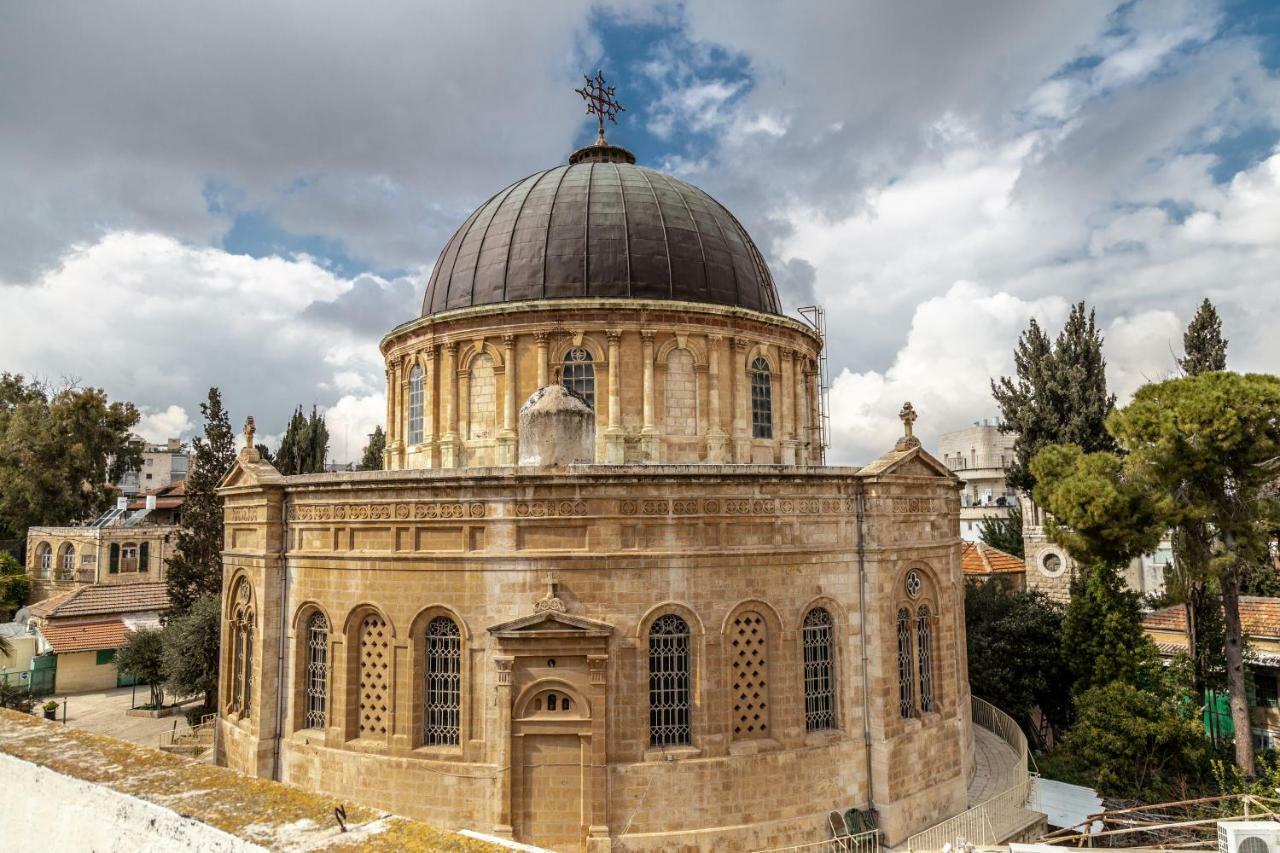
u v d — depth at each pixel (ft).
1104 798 98.02
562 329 101.19
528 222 108.88
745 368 106.73
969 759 97.40
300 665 84.69
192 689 132.98
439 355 108.47
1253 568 110.73
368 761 77.56
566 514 75.97
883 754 80.43
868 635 82.69
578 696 73.00
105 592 178.09
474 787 73.72
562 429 83.46
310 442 216.13
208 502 156.87
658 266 105.19
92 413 250.57
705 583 76.74
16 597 212.84
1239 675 102.89
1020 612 131.44
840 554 82.94
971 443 356.18
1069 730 116.06
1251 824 57.62
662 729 75.51
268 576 86.12
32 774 25.18
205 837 20.52
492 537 76.02
